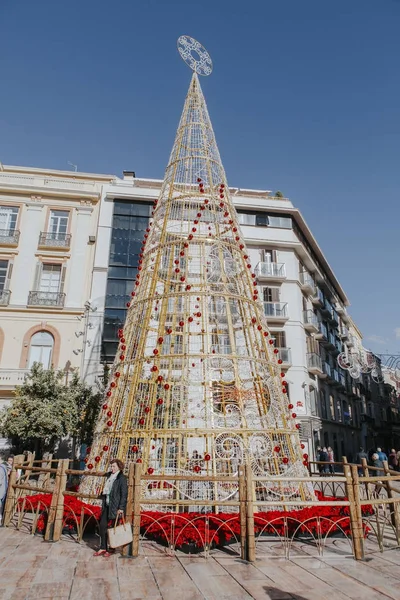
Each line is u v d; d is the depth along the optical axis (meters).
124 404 9.46
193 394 9.35
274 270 28.23
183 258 11.15
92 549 6.88
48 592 5.10
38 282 24.77
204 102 13.94
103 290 25.02
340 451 33.53
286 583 5.45
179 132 13.16
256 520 7.28
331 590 5.23
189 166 12.46
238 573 5.81
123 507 6.61
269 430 8.89
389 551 6.95
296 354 26.73
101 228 26.31
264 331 10.61
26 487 8.45
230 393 9.88
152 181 29.89
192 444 9.56
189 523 6.94
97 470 9.05
